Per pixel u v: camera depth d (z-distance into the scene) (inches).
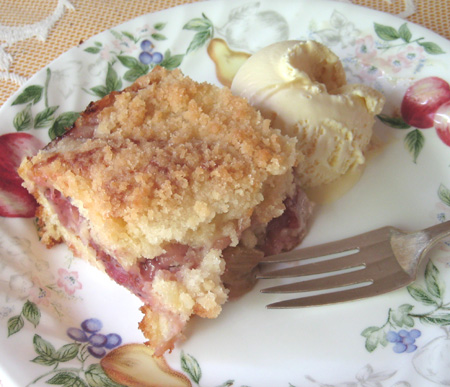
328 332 8.2
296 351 8.0
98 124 8.9
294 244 9.4
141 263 8.2
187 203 7.8
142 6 13.0
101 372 7.5
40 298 8.4
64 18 12.7
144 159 8.0
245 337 8.2
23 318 8.0
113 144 8.3
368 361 7.8
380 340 8.0
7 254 8.7
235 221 8.4
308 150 9.6
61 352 7.7
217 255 8.2
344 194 10.0
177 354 8.0
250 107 9.0
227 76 11.3
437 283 8.4
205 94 9.3
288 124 9.4
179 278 8.1
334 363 7.9
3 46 12.1
